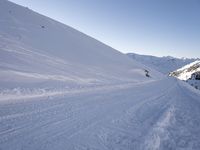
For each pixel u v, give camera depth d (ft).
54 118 26.81
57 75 63.41
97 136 22.76
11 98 33.55
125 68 140.97
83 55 119.14
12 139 19.13
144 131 26.27
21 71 53.31
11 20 110.01
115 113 33.88
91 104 38.27
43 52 86.58
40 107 30.96
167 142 23.52
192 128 30.66
